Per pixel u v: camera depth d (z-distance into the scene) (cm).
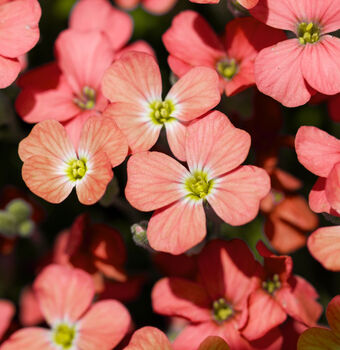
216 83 17
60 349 17
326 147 16
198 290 17
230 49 18
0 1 17
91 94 18
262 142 19
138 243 17
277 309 17
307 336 16
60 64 18
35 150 17
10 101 19
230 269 17
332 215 16
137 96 17
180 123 17
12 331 19
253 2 17
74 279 18
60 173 17
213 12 21
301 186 19
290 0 17
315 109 21
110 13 20
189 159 16
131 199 16
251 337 17
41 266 20
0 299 20
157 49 22
